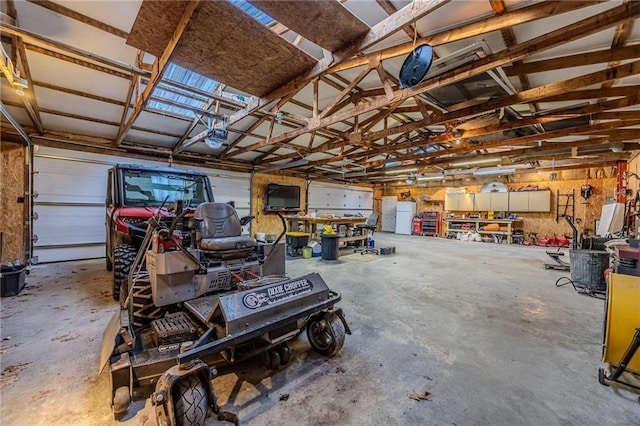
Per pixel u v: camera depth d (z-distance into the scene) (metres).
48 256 5.31
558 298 3.74
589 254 4.07
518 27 2.56
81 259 5.67
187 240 2.93
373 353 2.27
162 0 1.87
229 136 6.36
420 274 5.05
